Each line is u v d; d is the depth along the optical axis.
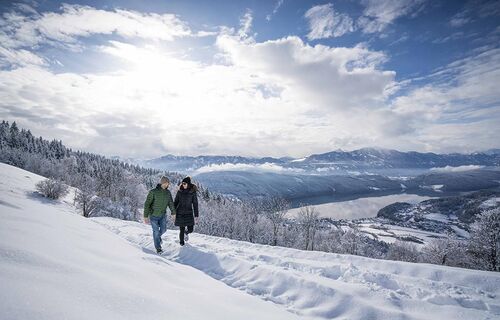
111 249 5.05
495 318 4.32
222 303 3.82
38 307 1.86
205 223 63.81
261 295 5.26
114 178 61.94
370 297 4.84
